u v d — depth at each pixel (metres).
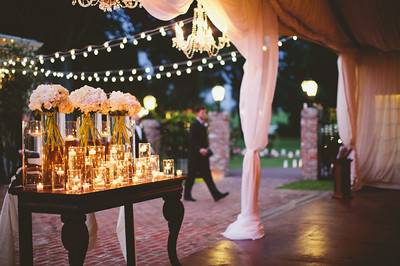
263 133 6.44
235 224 6.33
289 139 31.58
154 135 15.30
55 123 4.20
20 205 4.08
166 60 22.58
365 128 11.17
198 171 9.48
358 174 10.79
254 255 5.34
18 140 12.95
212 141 14.90
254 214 6.31
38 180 4.11
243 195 6.35
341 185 9.47
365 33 9.55
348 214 7.78
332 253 5.36
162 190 4.81
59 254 5.64
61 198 3.85
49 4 18.25
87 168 4.18
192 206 8.98
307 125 13.66
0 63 12.49
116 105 4.72
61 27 18.73
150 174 4.93
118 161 4.54
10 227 4.59
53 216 8.20
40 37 18.53
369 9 8.59
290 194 10.42
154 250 5.74
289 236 6.24
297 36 8.24
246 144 6.44
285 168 17.48
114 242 6.19
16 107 13.11
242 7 6.11
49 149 4.16
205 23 6.60
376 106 11.09
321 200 9.41
